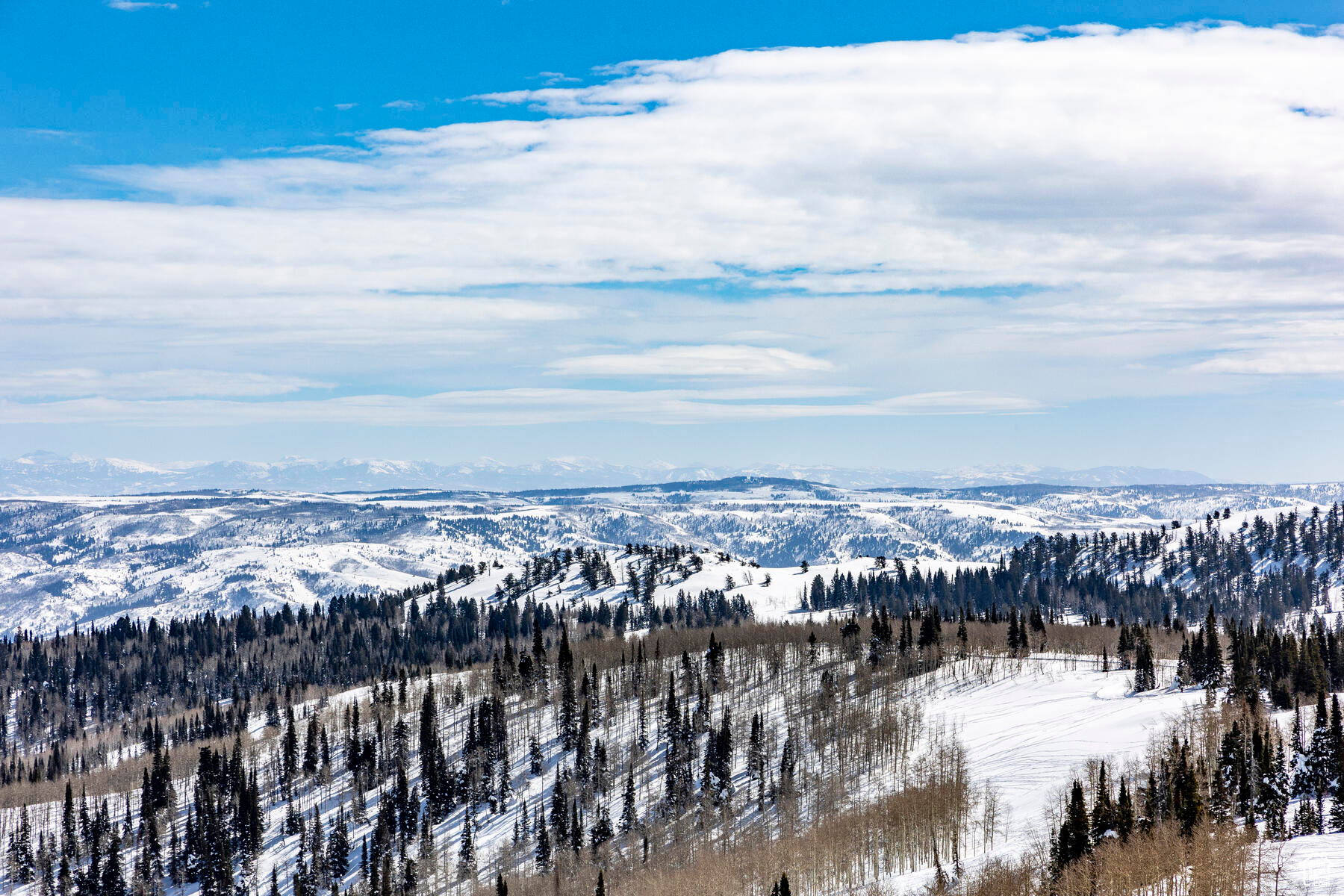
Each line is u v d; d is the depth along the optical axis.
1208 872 96.88
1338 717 117.56
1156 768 140.88
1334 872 94.31
